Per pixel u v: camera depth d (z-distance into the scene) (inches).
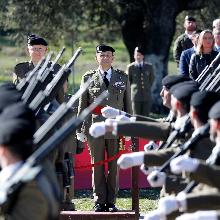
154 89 2610.7
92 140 1124.5
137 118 878.4
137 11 2706.7
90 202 1253.1
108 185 1135.6
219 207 652.7
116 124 803.4
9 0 2603.3
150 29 2672.2
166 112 2593.5
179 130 799.1
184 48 1566.2
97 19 2854.3
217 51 1253.1
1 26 2642.7
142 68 2081.7
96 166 1130.7
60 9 2632.9
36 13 2615.7
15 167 566.6
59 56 892.6
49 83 850.8
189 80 873.5
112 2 2723.9
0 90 773.3
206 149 753.6
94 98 1124.5
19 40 2635.3
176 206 652.7
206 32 1238.9
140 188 1352.1
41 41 1081.4
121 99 1139.9
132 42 2746.1
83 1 2684.5
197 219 597.9
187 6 2647.6
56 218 579.5
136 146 1067.9
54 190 583.5
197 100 755.4
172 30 2662.4
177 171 647.8
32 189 557.6
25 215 555.2
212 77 900.6
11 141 565.0
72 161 1044.5
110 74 1140.5
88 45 3388.3
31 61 1086.4
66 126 586.2
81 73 3430.1
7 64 3890.3
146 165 763.4
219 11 2645.2
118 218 1048.8
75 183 1330.0
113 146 1126.4
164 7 2650.1
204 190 688.4
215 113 683.4
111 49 1141.1
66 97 1088.8
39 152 577.6
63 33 2655.0
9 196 555.8
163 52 2659.9
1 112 677.9
